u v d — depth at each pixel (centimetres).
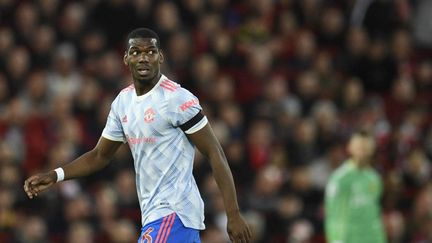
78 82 6062
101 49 6300
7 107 5856
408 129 6719
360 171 4309
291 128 6156
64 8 6397
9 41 6103
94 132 5794
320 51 7094
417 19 7575
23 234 5150
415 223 5881
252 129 6116
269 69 6681
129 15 6462
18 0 6384
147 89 2611
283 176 5812
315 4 7194
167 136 2580
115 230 5194
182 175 2591
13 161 5400
